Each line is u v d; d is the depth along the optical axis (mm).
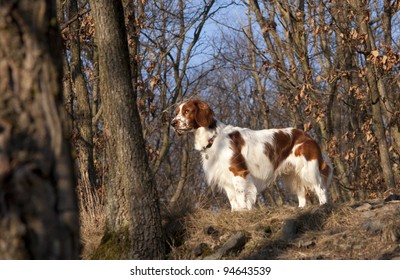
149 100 13688
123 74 7562
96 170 14477
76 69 13812
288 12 14688
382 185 15398
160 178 24094
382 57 11797
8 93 2756
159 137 21391
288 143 10078
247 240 7941
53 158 2797
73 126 13047
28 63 2791
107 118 7691
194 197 9070
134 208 7582
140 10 15398
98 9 7504
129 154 7570
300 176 10000
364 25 12375
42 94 2807
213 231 8227
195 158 20000
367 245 7309
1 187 2697
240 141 9703
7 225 2697
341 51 15594
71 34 13281
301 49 14672
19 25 2783
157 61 14594
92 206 9734
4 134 2721
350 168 18641
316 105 13766
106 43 7504
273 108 24109
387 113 13375
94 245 8438
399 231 7340
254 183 9820
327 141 15055
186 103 9742
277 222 8320
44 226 2738
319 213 8367
